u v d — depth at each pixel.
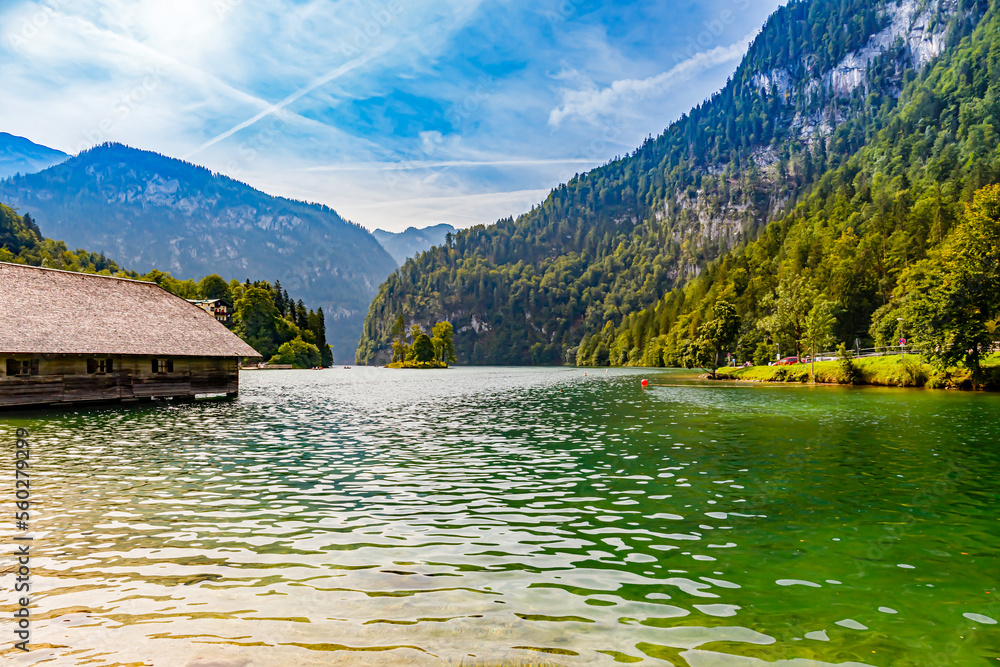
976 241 60.91
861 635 7.94
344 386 80.19
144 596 8.99
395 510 14.37
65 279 48.47
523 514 14.09
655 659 7.18
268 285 199.88
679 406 44.94
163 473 18.80
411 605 8.75
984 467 19.92
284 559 10.76
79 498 15.32
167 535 12.16
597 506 14.84
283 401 51.66
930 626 8.24
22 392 41.72
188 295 178.50
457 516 13.87
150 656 7.14
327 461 21.22
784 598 9.18
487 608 8.66
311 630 7.87
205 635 7.71
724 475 18.73
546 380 101.44
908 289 95.56
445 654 7.24
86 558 10.71
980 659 7.27
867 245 141.50
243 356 55.25
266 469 19.62
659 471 19.38
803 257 161.75
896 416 35.97
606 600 9.02
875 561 10.92
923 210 144.75
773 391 62.94
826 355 97.06
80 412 40.34
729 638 7.80
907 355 71.44
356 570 10.22
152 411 41.38
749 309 152.00
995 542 12.08
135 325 49.06
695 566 10.59
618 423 33.66
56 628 7.88
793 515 14.07
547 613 8.52
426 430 30.67
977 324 58.03
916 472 19.14
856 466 20.16
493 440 26.88
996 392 55.62
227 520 13.34
